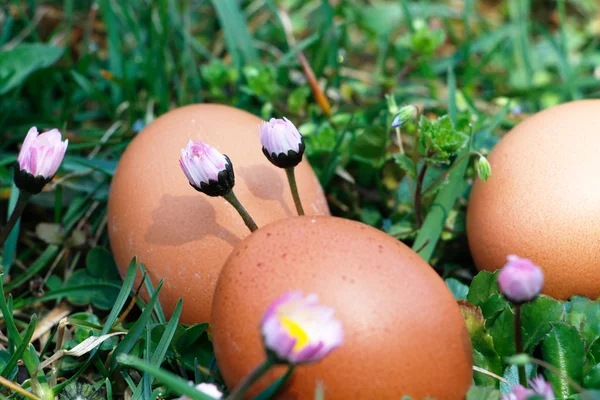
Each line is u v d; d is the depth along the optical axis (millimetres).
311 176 238
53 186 275
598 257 220
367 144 273
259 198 224
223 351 197
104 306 247
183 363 227
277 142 215
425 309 194
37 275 261
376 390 188
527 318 221
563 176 223
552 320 218
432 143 240
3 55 290
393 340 190
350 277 193
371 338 189
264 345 176
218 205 221
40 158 219
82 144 284
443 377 193
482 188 236
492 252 229
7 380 213
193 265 219
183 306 221
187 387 187
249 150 230
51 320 250
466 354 198
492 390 199
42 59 292
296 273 194
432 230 250
